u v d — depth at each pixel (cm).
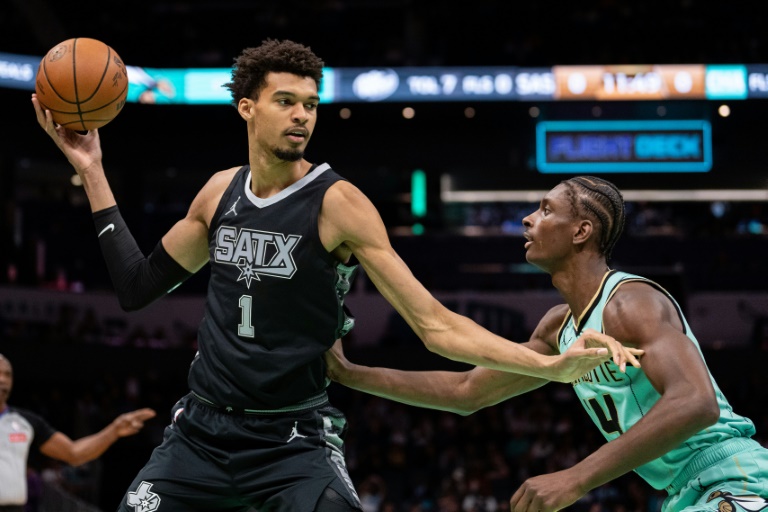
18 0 2298
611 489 1596
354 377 444
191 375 391
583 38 2614
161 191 2992
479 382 437
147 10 2703
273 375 372
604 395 389
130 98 2331
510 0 2666
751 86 2303
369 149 2594
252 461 375
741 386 2120
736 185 2695
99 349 2127
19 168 2795
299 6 2706
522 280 2370
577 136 2534
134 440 1877
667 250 2431
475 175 2728
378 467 1795
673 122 2511
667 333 356
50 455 752
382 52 2634
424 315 359
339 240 373
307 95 369
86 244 2523
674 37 2597
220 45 2689
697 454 377
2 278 2244
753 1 2612
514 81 2325
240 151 2597
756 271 2384
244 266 377
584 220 389
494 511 1566
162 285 409
